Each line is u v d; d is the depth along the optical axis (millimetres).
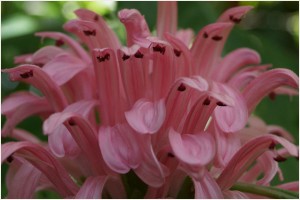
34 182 409
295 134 547
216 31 424
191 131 389
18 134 453
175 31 450
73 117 381
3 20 596
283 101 552
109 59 393
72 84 426
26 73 404
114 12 562
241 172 395
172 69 396
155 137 396
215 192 380
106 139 385
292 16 758
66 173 401
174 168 395
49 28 588
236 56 438
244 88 421
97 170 399
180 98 389
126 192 403
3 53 580
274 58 576
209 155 367
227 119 390
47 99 417
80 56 437
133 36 403
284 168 524
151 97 397
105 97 397
